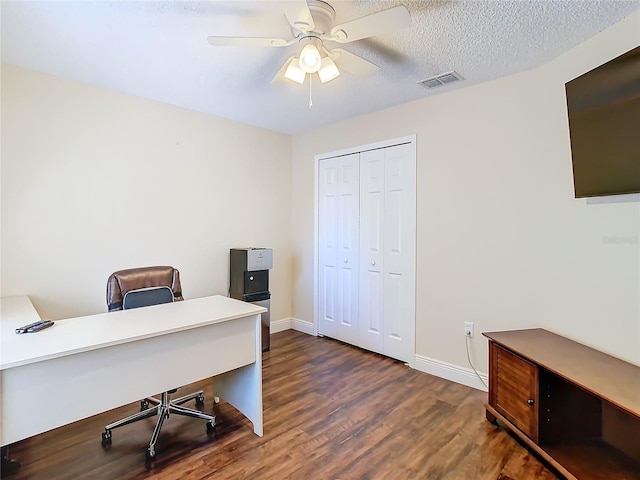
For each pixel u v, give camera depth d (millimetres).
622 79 1703
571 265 2180
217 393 2504
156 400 2361
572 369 1734
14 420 1379
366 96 2986
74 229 2721
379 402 2516
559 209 2264
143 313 2068
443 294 2941
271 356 3422
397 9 1484
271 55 2283
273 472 1791
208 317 1979
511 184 2549
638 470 1676
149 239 3125
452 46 2127
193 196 3412
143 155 3066
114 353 1629
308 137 4141
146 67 2453
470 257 2777
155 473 1783
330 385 2791
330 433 2135
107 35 2039
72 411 1518
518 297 2529
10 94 2432
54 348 1478
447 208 2908
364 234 3572
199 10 1796
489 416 2266
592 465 1710
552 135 2305
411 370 3088
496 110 2617
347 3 1724
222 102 3154
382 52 2203
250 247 3914
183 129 3314
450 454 1932
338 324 3875
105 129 2852
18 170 2477
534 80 2418
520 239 2510
